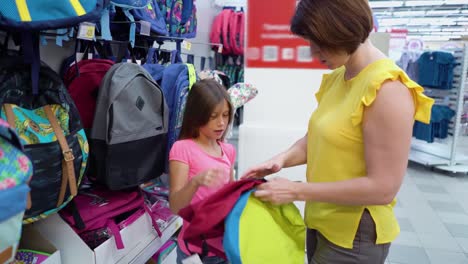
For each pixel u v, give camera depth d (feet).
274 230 3.24
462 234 9.48
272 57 6.65
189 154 4.40
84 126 4.59
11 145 2.33
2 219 2.18
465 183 14.11
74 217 4.10
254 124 6.99
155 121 4.64
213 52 12.76
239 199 3.14
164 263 6.07
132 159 4.37
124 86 4.15
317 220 3.47
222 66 13.47
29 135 3.28
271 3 6.41
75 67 4.69
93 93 4.65
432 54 16.29
